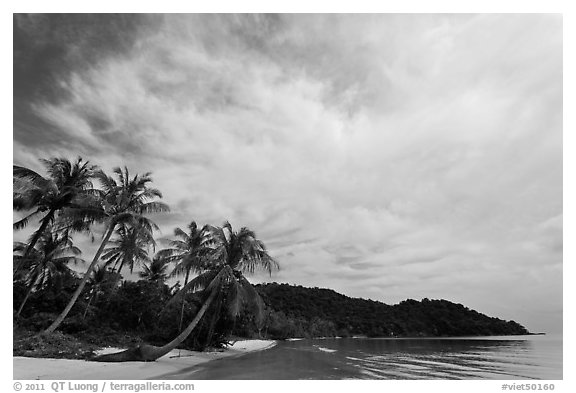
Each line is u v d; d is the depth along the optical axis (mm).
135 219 25922
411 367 21219
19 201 22797
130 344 26078
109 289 36969
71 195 24188
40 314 28109
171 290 39875
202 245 33062
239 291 25422
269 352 31766
